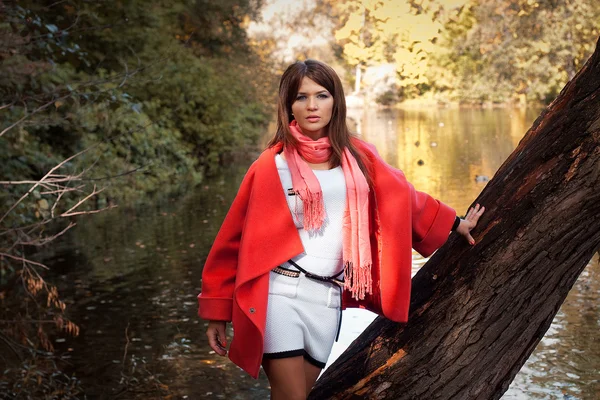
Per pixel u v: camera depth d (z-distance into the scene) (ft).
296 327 8.55
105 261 29.19
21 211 29.50
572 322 19.27
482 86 122.72
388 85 130.93
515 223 7.94
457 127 91.50
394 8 39.63
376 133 86.48
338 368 9.09
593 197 7.56
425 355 8.42
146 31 58.23
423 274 8.76
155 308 22.67
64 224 37.68
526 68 101.50
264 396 16.12
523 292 8.00
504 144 69.26
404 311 8.50
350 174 8.61
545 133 7.93
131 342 19.65
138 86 56.24
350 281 8.77
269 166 8.63
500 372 8.27
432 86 127.65
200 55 83.76
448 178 47.44
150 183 51.88
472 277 8.18
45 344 17.97
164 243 32.35
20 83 20.24
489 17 82.48
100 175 45.73
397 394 8.55
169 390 16.49
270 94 89.76
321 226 8.57
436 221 8.56
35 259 29.76
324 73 8.65
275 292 8.57
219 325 9.02
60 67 39.93
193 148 66.95
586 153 7.57
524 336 8.20
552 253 7.82
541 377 16.03
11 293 24.91
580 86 7.78
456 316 8.27
